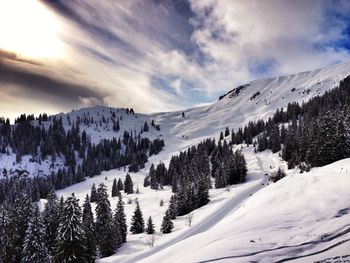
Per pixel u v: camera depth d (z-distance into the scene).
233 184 114.00
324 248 20.14
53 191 71.56
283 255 19.55
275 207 34.44
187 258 21.80
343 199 30.72
